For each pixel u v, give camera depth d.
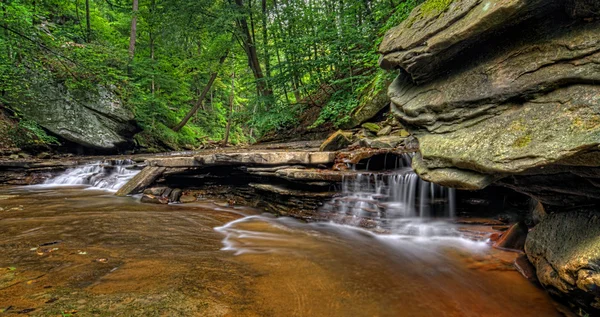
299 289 2.87
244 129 39.44
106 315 2.20
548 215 3.14
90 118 14.99
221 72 20.30
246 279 3.04
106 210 6.38
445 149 3.00
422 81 3.64
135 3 18.86
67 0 17.16
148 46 21.84
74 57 13.22
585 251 2.26
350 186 5.62
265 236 4.75
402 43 3.58
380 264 3.57
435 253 3.88
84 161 12.30
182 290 2.68
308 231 5.05
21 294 2.48
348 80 12.95
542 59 2.41
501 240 3.91
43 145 13.49
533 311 2.51
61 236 4.32
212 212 6.54
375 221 5.04
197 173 8.46
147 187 8.48
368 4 13.80
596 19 2.13
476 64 2.98
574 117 2.10
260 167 7.01
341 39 11.98
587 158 2.05
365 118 10.48
